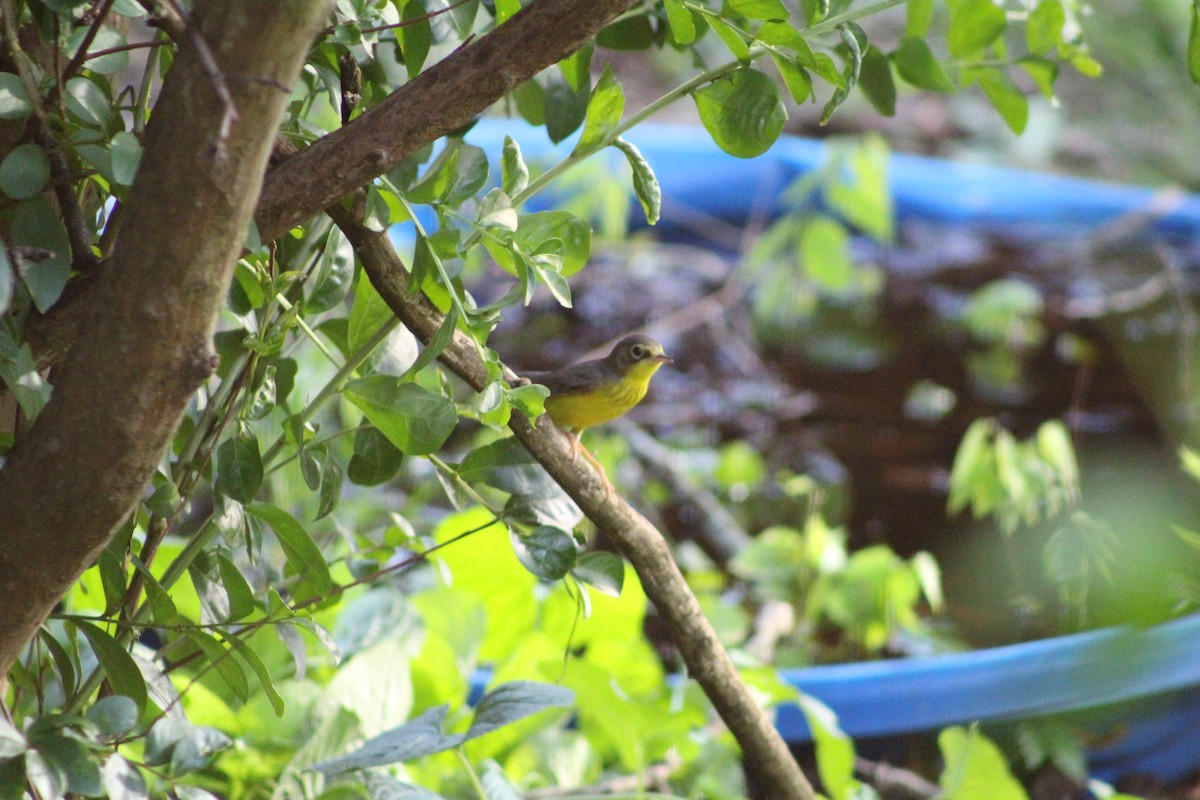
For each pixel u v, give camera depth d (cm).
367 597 723
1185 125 2150
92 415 295
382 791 541
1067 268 1580
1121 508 1198
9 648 339
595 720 795
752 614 1142
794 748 890
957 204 1723
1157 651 877
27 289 360
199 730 412
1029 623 1098
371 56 430
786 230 1441
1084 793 905
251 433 432
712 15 412
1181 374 1354
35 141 368
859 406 1457
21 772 350
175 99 274
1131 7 2234
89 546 317
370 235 403
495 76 361
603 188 1492
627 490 1238
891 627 1038
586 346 1516
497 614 822
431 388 524
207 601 454
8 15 355
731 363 1523
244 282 446
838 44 513
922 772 904
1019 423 1420
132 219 282
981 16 583
